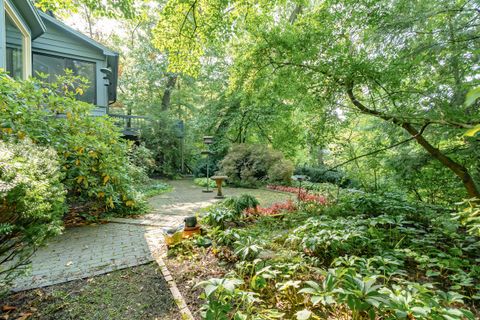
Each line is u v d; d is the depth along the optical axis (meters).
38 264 2.59
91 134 4.48
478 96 0.53
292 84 4.46
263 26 4.28
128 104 14.41
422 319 1.26
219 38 4.31
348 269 1.54
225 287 1.33
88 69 7.81
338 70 3.71
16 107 3.43
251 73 4.71
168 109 13.23
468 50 2.71
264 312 1.61
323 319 1.64
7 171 1.65
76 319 1.72
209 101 12.77
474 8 2.70
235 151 10.51
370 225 2.88
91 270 2.45
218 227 3.11
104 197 4.55
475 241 2.66
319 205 4.67
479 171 3.65
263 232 3.39
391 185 5.11
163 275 2.34
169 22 4.12
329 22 3.91
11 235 1.86
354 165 5.27
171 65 4.53
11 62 4.97
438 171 4.47
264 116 10.02
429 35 2.96
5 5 4.35
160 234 3.63
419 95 3.26
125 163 5.26
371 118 4.68
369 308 1.25
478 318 1.66
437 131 3.39
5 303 1.89
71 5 3.99
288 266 2.05
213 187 9.43
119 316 1.75
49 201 2.04
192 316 1.74
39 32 5.92
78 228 3.86
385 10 3.33
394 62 3.21
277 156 9.70
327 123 4.46
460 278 1.96
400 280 1.81
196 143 13.58
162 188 8.38
